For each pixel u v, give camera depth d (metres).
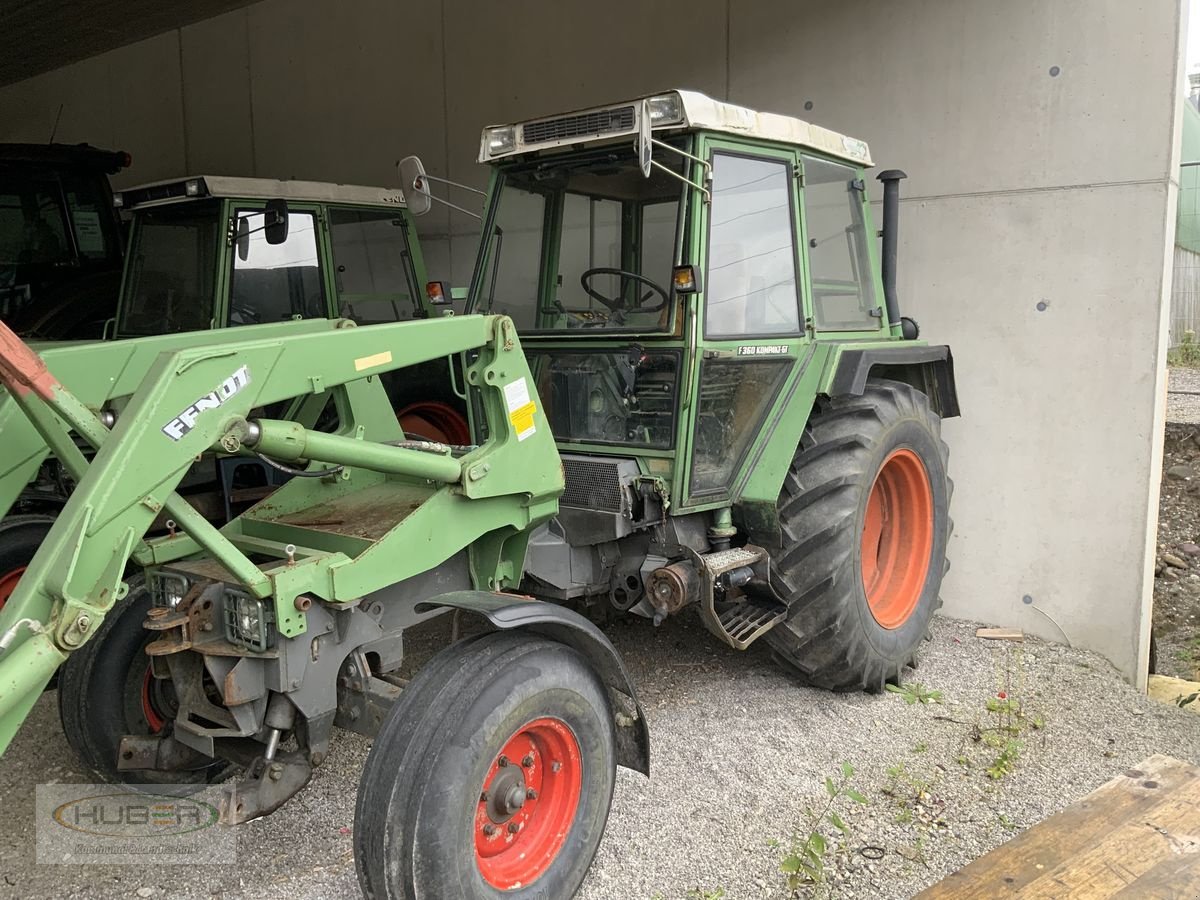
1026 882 2.21
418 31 6.91
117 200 5.43
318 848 2.86
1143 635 4.51
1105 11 4.24
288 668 2.39
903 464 4.09
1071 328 4.48
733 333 3.39
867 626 3.74
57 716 3.76
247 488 5.09
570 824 2.55
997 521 4.78
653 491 3.29
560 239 3.52
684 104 3.05
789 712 3.77
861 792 3.18
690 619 4.79
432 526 2.67
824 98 5.08
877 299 4.30
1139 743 3.60
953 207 4.73
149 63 8.96
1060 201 4.45
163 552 2.64
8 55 9.11
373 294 5.88
